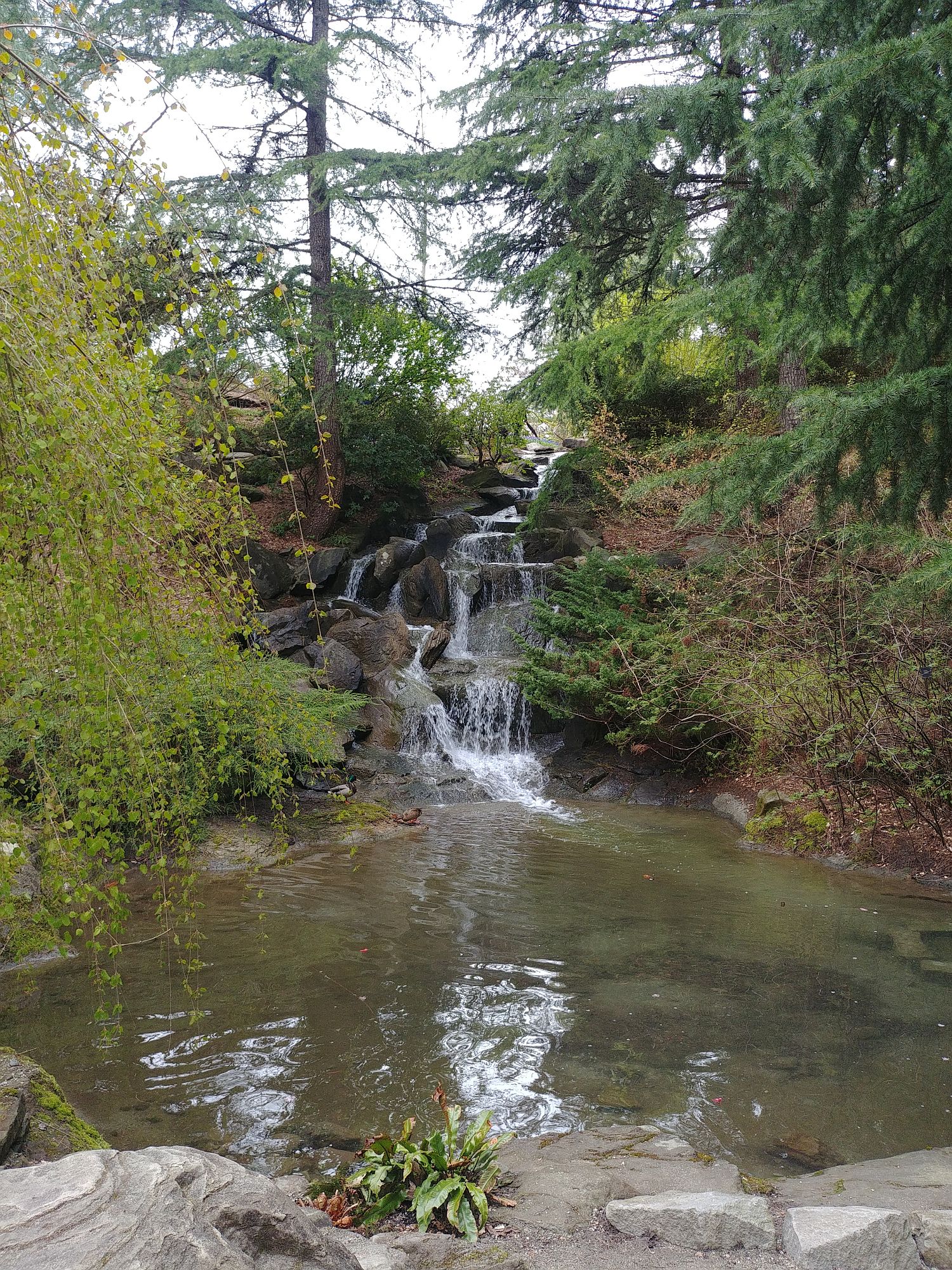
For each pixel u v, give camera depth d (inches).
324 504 665.6
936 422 191.2
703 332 496.4
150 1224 67.9
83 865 105.8
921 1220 105.6
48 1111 121.4
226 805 331.3
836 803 327.9
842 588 337.1
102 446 93.0
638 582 473.4
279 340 564.1
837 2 201.3
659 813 379.9
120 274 108.3
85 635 97.3
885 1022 177.8
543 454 986.1
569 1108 146.3
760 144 198.2
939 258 204.5
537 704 449.7
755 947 221.3
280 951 219.6
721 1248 103.3
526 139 513.7
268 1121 142.7
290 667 392.2
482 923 240.7
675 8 510.6
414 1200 113.8
